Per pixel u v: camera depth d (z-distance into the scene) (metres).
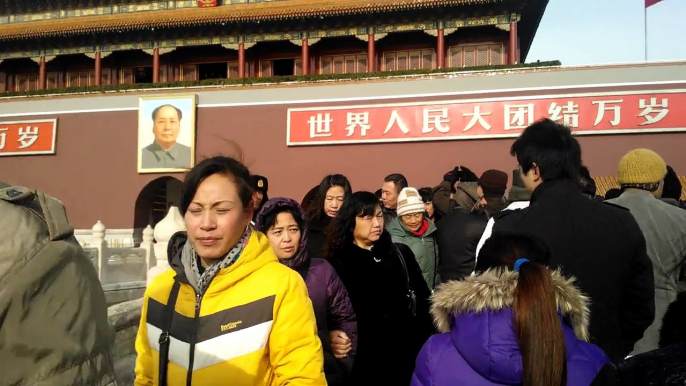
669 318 2.89
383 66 25.08
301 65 25.91
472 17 22.72
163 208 25.67
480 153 19.39
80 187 22.52
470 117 19.45
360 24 23.72
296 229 4.28
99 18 25.36
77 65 27.89
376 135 20.12
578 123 18.55
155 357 2.84
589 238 3.40
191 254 2.85
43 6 26.77
